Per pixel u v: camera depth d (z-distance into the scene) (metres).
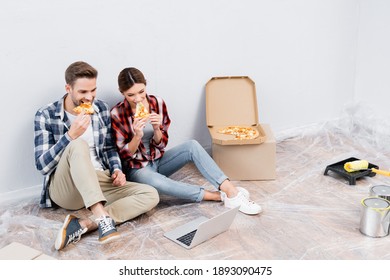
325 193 2.31
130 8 2.33
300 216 2.11
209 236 1.93
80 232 1.91
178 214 2.14
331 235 1.96
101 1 2.25
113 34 2.32
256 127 2.60
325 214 2.12
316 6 2.89
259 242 1.91
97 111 2.12
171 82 2.55
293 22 2.84
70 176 1.96
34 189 2.34
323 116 3.16
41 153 2.00
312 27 2.92
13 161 2.26
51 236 2.00
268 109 2.94
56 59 2.22
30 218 2.13
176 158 2.27
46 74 2.21
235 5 2.63
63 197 2.05
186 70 2.58
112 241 1.94
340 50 3.06
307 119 3.10
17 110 2.20
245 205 2.12
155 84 2.51
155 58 2.47
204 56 2.61
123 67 2.39
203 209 2.18
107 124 2.16
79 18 2.22
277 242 1.91
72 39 2.23
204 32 2.57
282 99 2.96
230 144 2.37
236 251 1.85
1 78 2.13
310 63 2.99
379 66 2.98
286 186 2.39
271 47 2.82
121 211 2.04
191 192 2.19
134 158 2.22
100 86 2.35
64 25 2.20
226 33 2.64
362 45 3.08
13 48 2.12
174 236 1.96
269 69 2.85
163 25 2.44
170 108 2.60
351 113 3.16
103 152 2.18
